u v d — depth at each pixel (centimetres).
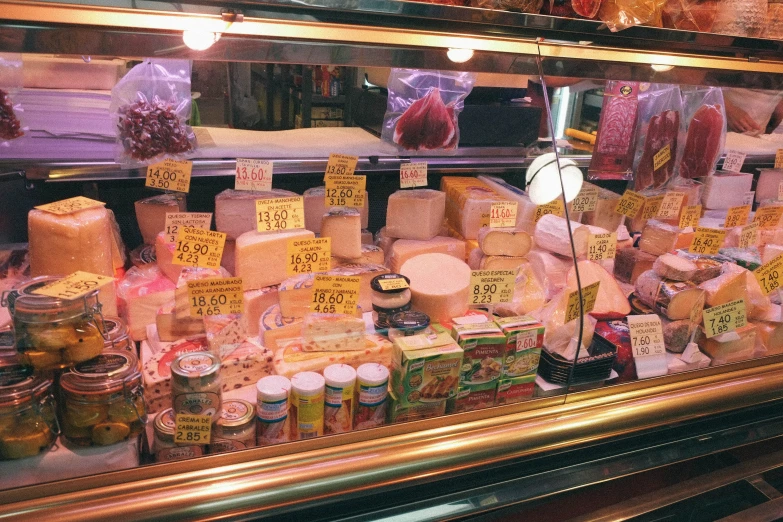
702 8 177
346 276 159
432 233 197
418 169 193
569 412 164
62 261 143
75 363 125
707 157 224
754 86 197
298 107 184
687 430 183
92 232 144
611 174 210
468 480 154
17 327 120
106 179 159
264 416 139
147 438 138
